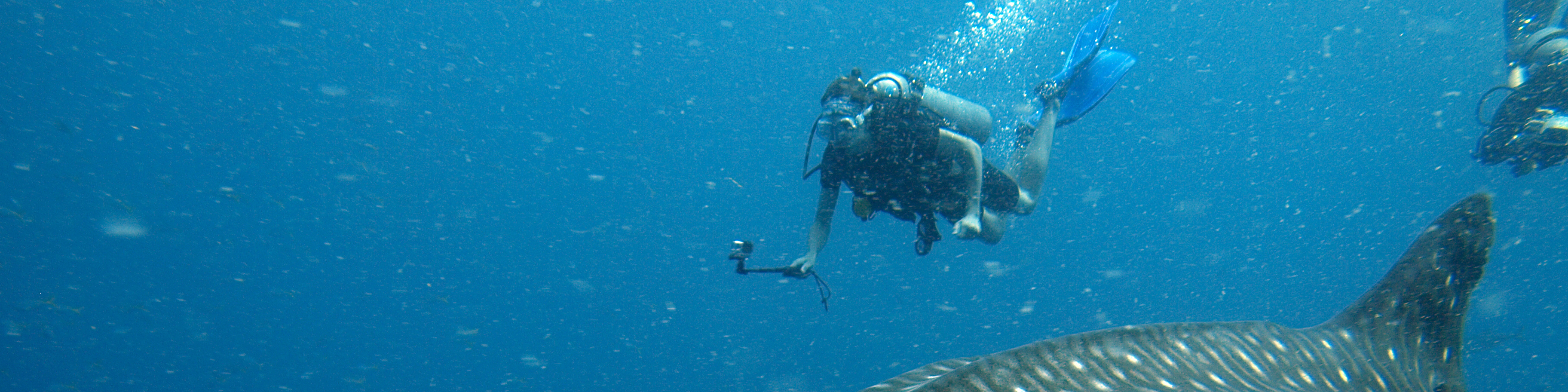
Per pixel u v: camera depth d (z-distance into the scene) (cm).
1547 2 391
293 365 2809
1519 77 392
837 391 1908
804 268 314
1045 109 402
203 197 3506
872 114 301
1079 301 2384
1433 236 80
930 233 322
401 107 3272
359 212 3638
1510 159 400
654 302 2683
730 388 2200
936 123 308
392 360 3052
